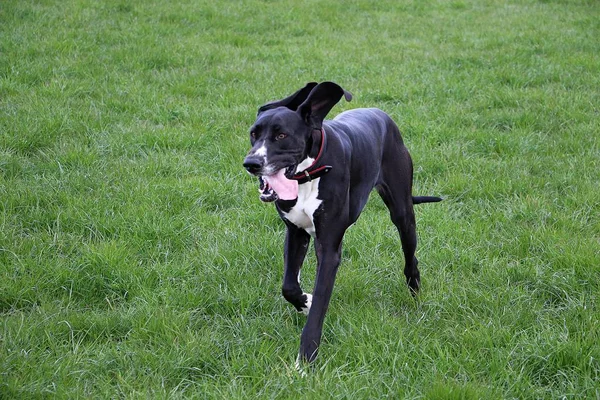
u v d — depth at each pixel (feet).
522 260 20.74
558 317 17.61
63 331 16.81
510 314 17.51
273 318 17.74
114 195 24.02
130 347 16.01
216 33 46.34
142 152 27.84
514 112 33.50
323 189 15.81
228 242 21.35
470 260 20.59
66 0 50.47
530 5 58.85
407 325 17.29
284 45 44.86
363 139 17.54
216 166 26.91
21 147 27.37
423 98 35.53
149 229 21.67
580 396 14.30
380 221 23.15
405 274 19.25
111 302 18.60
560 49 44.37
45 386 14.51
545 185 25.94
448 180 26.20
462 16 55.06
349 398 13.91
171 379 15.03
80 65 37.88
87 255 19.81
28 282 18.56
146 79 37.01
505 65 40.86
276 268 20.22
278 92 35.42
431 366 15.31
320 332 15.46
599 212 23.50
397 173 18.95
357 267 20.58
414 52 44.11
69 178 24.98
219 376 15.01
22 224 21.91
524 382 14.74
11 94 33.09
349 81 37.93
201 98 34.71
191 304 18.11
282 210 16.24
